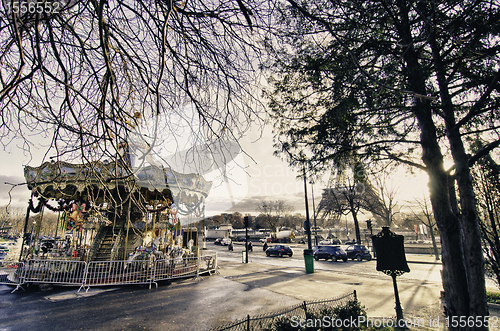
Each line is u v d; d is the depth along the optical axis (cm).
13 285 944
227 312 668
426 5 392
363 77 420
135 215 1147
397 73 436
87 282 927
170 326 578
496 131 548
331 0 334
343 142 544
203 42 337
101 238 1112
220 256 2578
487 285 940
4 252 1479
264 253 3028
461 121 461
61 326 580
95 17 282
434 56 493
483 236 662
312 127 538
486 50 408
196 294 855
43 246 1098
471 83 464
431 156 494
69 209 1052
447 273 459
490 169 643
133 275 984
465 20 419
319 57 481
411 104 535
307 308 534
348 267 1697
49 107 251
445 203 473
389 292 902
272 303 746
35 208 1016
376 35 439
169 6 219
